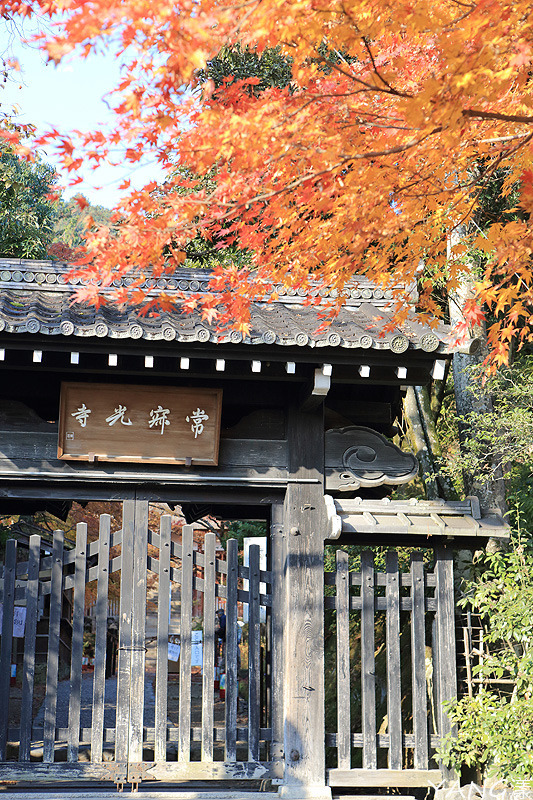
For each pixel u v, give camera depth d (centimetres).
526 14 299
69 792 577
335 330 598
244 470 634
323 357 597
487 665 623
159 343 573
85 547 612
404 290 652
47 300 620
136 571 614
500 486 816
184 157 355
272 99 355
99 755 584
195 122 341
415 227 429
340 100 351
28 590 597
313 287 516
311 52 354
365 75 380
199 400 619
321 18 318
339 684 620
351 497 753
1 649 591
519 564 637
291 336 574
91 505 1491
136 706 593
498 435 793
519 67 339
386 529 612
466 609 728
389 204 389
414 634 638
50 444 614
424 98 312
